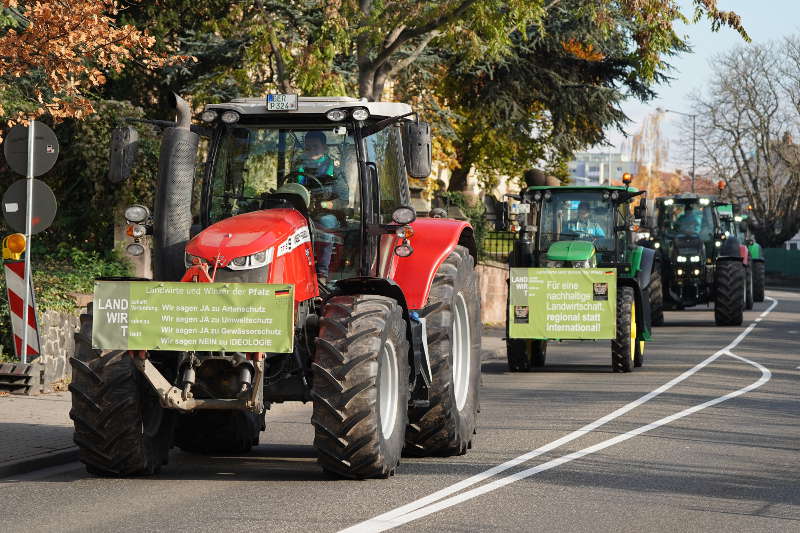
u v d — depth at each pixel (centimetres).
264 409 1175
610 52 4631
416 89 3916
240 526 915
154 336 1077
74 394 1116
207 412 1303
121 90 3438
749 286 5122
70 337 2006
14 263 1778
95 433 1118
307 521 935
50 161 1752
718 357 2777
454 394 1300
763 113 9500
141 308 1080
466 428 1341
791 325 4062
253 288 1068
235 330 1070
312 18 3162
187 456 1341
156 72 3338
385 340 1127
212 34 3294
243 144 1241
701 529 930
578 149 5112
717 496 1074
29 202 1752
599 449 1359
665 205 4197
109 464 1136
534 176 4809
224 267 1104
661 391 2028
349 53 3394
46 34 1836
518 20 3144
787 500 1059
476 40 3184
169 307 1077
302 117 1240
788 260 10456
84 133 2894
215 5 3481
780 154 9669
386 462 1127
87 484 1123
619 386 2122
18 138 1755
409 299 1287
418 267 1309
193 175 1205
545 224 2689
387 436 1141
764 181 10212
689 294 4166
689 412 1725
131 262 2828
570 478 1163
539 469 1216
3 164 2984
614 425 1575
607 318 2303
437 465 1248
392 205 1323
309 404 1925
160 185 1184
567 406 1805
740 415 1697
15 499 1045
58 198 2983
